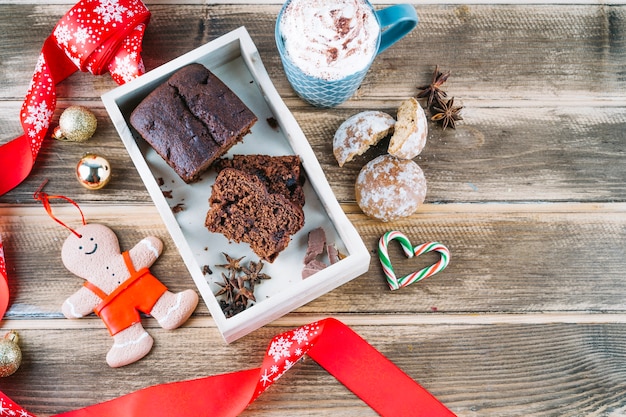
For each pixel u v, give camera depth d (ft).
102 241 2.16
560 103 2.33
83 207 2.21
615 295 2.26
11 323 2.16
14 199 2.21
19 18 2.28
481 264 2.25
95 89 2.27
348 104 2.29
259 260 2.18
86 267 2.14
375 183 2.14
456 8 2.34
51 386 2.15
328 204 2.06
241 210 2.10
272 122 2.23
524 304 2.24
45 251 2.19
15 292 2.17
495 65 2.33
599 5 2.36
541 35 2.35
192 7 2.30
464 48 2.33
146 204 2.22
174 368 2.16
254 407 2.16
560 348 2.24
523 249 2.26
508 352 2.22
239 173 2.09
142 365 2.16
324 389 2.18
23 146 2.17
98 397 2.15
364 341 2.14
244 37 2.10
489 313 2.23
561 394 2.22
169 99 2.07
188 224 2.17
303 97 2.25
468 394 2.21
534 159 2.30
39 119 2.16
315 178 2.07
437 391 2.20
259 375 2.05
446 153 2.28
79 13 2.10
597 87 2.34
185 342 2.17
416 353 2.21
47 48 2.16
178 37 2.30
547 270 2.26
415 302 2.22
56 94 2.26
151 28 2.29
